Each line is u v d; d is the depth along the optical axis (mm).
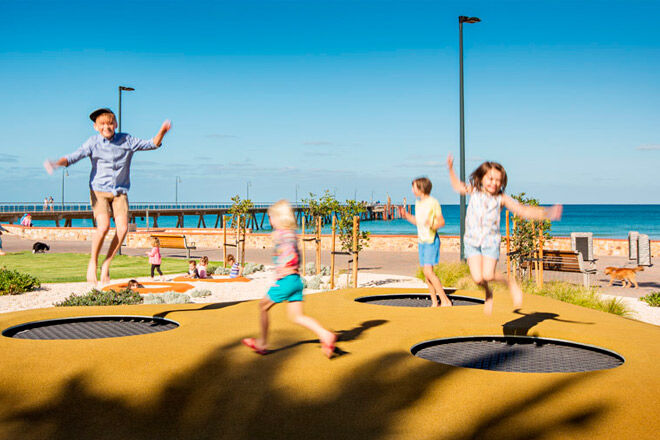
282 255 4246
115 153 5000
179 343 4676
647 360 4355
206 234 31297
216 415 3336
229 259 18172
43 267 18219
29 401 3502
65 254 23328
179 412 3381
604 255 25344
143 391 3625
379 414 3314
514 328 5461
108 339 4809
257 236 30156
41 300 11336
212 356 4281
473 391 3609
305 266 17312
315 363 4133
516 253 12688
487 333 5504
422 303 8219
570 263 12875
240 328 5340
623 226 85750
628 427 3141
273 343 4734
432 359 4734
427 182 7316
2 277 12375
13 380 3752
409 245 27734
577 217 124625
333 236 13477
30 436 3111
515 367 4504
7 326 5660
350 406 3420
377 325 5559
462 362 4648
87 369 3947
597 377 3881
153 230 37781
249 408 3406
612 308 9492
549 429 3109
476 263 4992
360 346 4656
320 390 3643
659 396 3545
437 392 3602
